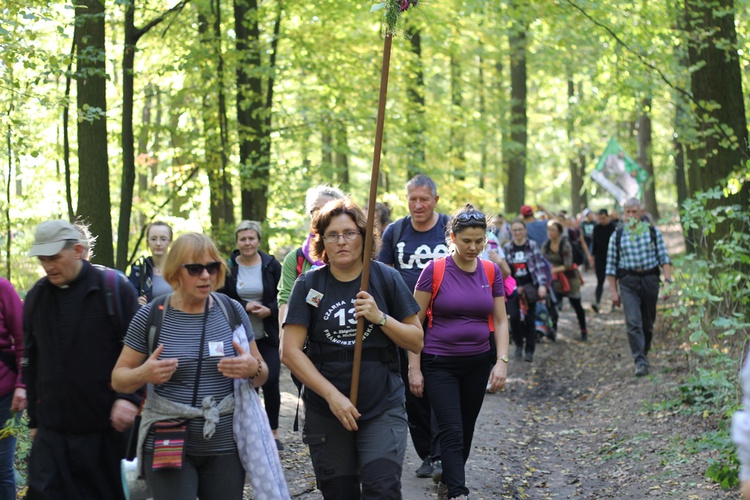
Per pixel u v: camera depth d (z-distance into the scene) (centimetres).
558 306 1686
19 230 1191
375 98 1452
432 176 1647
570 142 2702
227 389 414
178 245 410
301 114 1403
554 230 1388
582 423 876
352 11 1300
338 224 437
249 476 409
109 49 1388
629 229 1015
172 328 412
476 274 576
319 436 442
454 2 1305
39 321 428
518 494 646
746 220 854
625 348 1264
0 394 498
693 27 1108
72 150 1251
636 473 671
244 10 1268
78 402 423
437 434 611
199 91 1301
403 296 448
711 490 598
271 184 1350
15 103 914
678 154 1598
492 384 568
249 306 682
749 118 1285
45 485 421
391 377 446
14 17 805
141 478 411
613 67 1279
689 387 826
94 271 434
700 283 805
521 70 2166
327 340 439
